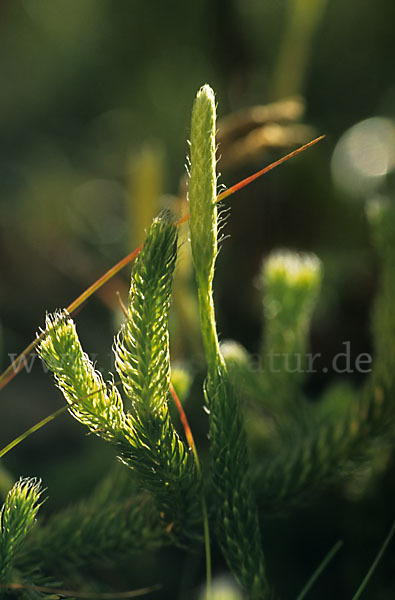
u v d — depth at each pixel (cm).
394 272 37
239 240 60
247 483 33
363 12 84
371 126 75
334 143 73
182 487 32
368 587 39
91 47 93
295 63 66
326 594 40
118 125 90
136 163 44
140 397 31
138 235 44
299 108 40
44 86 96
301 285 39
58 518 36
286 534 41
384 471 40
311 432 38
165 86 85
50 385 58
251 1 77
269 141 39
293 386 39
